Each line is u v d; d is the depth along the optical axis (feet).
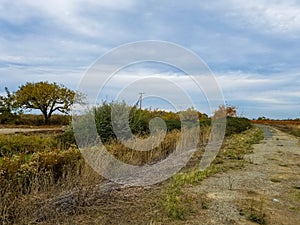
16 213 13.65
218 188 20.22
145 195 18.01
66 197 15.75
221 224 13.76
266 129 103.60
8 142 28.22
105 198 17.01
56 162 19.48
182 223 13.80
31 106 119.14
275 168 28.32
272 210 15.89
